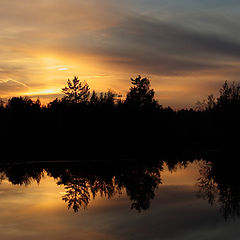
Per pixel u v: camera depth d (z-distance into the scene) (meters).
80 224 14.39
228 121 82.06
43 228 13.82
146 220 14.97
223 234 12.90
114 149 59.88
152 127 71.19
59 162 44.97
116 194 21.77
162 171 35.09
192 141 85.62
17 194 21.83
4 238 12.57
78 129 62.69
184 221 14.76
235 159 49.59
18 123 62.06
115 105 72.69
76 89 76.00
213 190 22.91
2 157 48.66
